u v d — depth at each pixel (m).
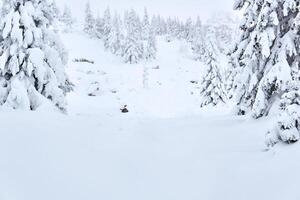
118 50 111.50
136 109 66.06
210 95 43.94
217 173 9.42
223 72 44.22
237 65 18.94
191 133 14.53
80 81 78.31
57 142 11.48
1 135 11.12
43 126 13.36
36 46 19.55
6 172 8.34
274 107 15.07
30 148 10.35
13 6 19.05
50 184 8.28
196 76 95.81
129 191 8.54
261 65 16.55
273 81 15.38
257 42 15.88
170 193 8.51
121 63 101.56
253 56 16.50
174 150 11.91
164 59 113.69
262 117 15.55
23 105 18.33
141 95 75.06
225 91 43.88
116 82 81.31
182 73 97.38
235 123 15.90
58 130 13.18
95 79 81.19
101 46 119.75
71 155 10.41
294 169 8.41
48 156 9.97
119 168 9.90
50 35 20.56
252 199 7.82
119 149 11.70
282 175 8.36
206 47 44.97
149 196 8.34
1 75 19.47
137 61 101.62
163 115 64.38
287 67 14.96
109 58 106.44
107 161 10.34
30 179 8.29
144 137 13.80
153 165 10.31
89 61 97.75
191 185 8.90
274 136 10.68
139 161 10.59
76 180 8.75
